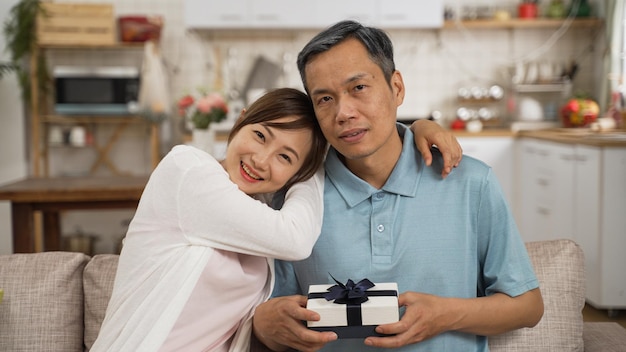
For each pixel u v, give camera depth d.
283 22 5.43
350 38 1.43
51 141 5.50
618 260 3.76
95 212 5.72
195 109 4.10
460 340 1.52
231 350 1.52
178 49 5.80
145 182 3.72
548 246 1.74
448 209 1.55
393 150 1.56
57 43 5.32
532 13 5.66
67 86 5.34
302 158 1.55
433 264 1.54
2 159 5.53
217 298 1.47
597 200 3.78
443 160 1.58
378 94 1.43
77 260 1.79
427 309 1.38
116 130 5.77
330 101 1.45
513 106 5.72
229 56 5.82
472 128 5.49
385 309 1.33
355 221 1.58
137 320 1.43
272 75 5.79
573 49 5.80
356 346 1.55
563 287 1.67
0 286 1.72
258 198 1.64
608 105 5.34
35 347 1.69
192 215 1.44
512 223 1.55
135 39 5.39
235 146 1.53
